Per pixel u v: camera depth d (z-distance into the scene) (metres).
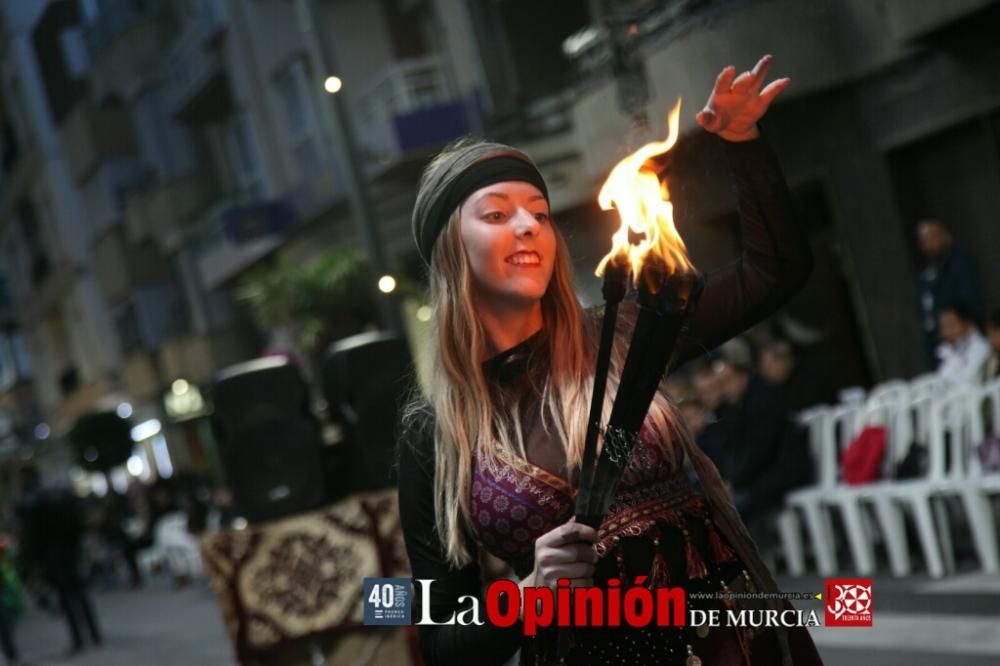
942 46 10.70
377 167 18.16
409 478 2.36
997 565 7.27
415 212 2.38
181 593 17.83
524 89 17.03
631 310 2.36
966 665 5.63
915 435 8.14
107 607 18.75
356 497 6.52
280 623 6.47
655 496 2.21
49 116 37.19
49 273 40.72
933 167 11.53
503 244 2.24
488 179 2.28
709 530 2.24
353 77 20.33
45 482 14.20
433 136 17.38
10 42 37.84
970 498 7.32
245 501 6.57
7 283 51.06
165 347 30.03
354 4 20.44
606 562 2.16
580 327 2.29
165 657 11.19
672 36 10.05
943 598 6.82
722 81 2.22
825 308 12.91
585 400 2.22
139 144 31.77
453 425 2.27
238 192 25.45
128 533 21.73
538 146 14.70
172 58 26.06
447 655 2.26
